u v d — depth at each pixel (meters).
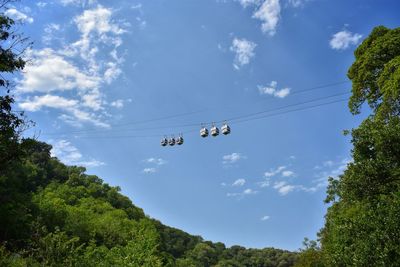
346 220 17.69
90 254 33.91
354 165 17.41
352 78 31.48
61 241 33.06
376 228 15.53
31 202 51.44
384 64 26.12
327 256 31.02
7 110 14.62
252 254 161.38
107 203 85.75
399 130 16.48
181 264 90.88
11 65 14.48
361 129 17.83
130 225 66.88
